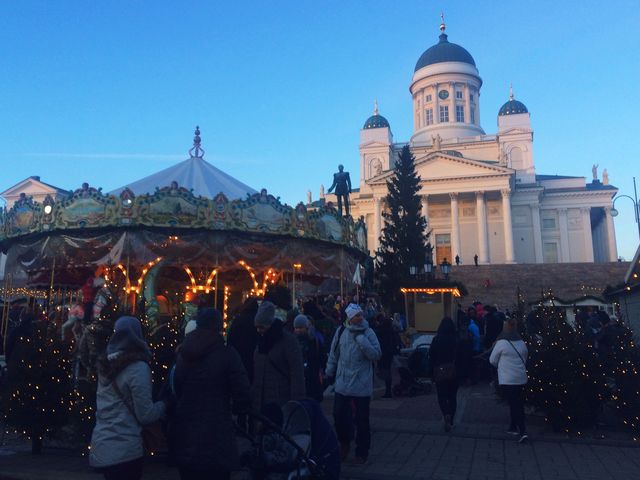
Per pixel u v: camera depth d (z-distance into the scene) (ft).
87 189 40.91
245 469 21.88
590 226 244.01
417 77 284.82
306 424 15.56
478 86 285.43
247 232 43.19
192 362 14.14
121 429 14.24
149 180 51.24
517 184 239.09
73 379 25.25
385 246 128.77
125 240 40.93
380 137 269.44
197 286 48.91
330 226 48.26
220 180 53.52
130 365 14.43
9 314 50.08
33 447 25.63
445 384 30.22
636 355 30.81
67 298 53.26
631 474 22.07
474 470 22.54
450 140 261.24
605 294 63.52
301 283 64.03
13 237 44.88
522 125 254.06
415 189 134.72
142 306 29.01
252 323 23.08
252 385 19.71
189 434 13.64
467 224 232.32
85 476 21.43
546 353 30.27
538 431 30.30
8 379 25.64
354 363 23.57
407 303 82.28
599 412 31.42
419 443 27.40
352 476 21.45
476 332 53.36
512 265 156.35
